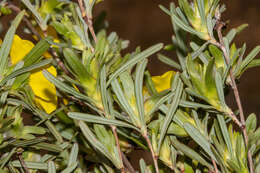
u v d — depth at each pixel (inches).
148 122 10.3
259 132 9.9
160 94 10.2
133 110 10.0
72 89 9.9
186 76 10.2
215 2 10.1
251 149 9.9
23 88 10.1
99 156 11.0
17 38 10.6
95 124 10.1
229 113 10.0
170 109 9.9
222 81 9.9
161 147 10.3
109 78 10.0
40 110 10.4
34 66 9.7
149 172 10.1
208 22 10.1
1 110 9.9
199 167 10.7
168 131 10.3
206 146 10.0
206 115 10.2
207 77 9.8
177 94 10.0
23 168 10.4
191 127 10.0
